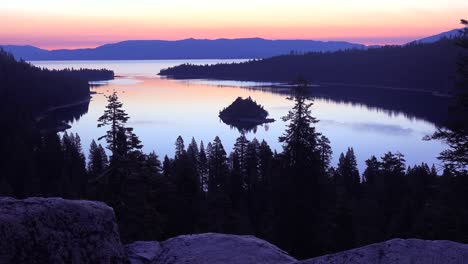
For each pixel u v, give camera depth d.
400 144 104.56
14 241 2.73
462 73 14.61
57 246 2.92
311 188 20.36
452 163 14.96
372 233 24.98
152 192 16.45
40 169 57.78
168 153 100.06
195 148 66.81
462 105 14.71
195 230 27.08
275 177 21.77
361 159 90.69
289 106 184.38
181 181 31.38
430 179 39.69
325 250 19.42
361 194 42.56
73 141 80.56
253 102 161.38
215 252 3.76
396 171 39.72
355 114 155.25
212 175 55.94
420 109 160.12
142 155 16.86
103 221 3.30
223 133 128.50
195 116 163.62
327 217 20.53
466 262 2.75
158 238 16.91
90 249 3.11
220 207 31.52
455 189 15.15
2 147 60.53
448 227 15.11
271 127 137.88
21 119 90.25
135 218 14.84
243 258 3.62
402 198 35.91
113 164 16.08
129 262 3.37
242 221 29.72
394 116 147.75
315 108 172.38
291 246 19.53
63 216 3.06
